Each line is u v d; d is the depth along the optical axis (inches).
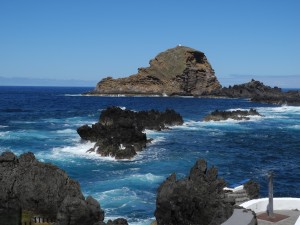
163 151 2124.8
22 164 1103.0
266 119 3976.4
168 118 3260.3
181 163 1824.6
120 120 2314.2
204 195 890.1
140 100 6756.9
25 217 1015.6
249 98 7544.3
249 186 1086.4
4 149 2022.6
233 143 2498.8
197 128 3176.7
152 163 1811.0
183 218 888.3
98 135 2266.2
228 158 2028.8
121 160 1857.8
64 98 7460.6
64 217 882.1
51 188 1054.4
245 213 837.2
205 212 865.5
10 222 992.9
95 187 1375.5
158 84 7849.4
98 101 6550.2
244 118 3873.0
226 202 900.6
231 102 6555.1
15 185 1063.6
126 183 1433.3
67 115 4033.0
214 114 3818.9
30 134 2564.0
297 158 2091.5
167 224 911.7
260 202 920.9
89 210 898.7
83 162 1792.6
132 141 2159.2
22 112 4296.3
